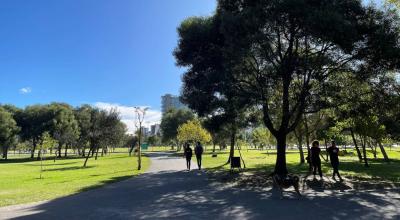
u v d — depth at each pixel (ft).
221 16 65.82
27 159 261.85
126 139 343.87
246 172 79.92
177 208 38.01
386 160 124.47
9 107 287.89
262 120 80.28
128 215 34.50
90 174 90.02
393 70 64.80
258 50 59.06
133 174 82.02
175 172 84.48
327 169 87.81
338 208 37.22
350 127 112.68
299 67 61.41
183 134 232.73
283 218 32.53
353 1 59.36
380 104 68.39
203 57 77.82
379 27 59.98
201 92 74.33
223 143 270.67
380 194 46.96
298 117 68.80
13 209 39.19
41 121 276.82
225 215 34.06
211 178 69.21
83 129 293.43
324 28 53.57
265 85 63.10
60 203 42.57
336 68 65.10
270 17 57.26
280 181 44.50
